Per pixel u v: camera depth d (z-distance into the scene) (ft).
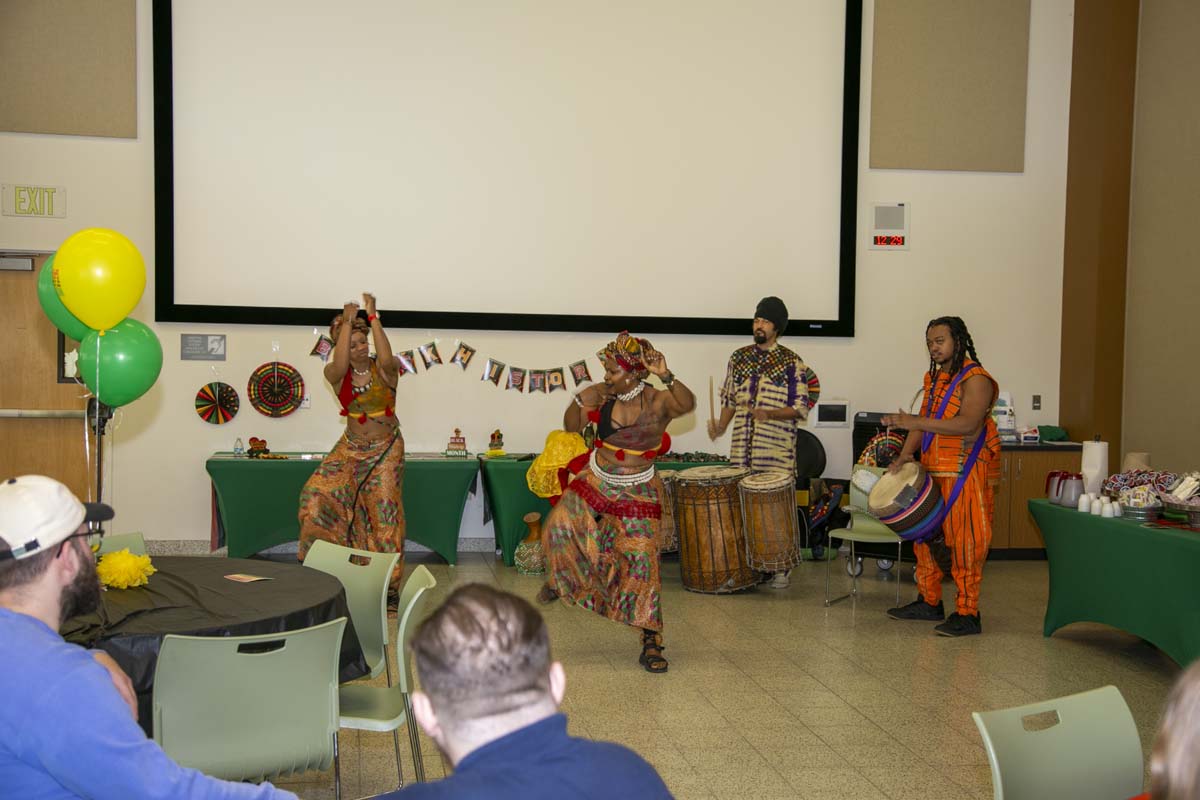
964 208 26.89
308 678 8.01
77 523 5.90
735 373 21.58
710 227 25.79
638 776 4.00
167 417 23.62
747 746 12.25
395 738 10.49
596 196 25.32
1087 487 17.08
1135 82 26.02
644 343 14.89
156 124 23.18
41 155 23.09
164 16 23.13
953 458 17.65
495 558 24.50
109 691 5.31
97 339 12.77
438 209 24.73
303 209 24.18
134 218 23.48
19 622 5.45
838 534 19.92
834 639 17.40
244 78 23.85
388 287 24.58
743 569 20.99
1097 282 26.16
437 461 23.07
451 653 3.95
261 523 22.35
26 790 5.27
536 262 25.14
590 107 25.25
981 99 26.78
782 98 25.94
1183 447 24.43
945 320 17.57
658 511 15.38
